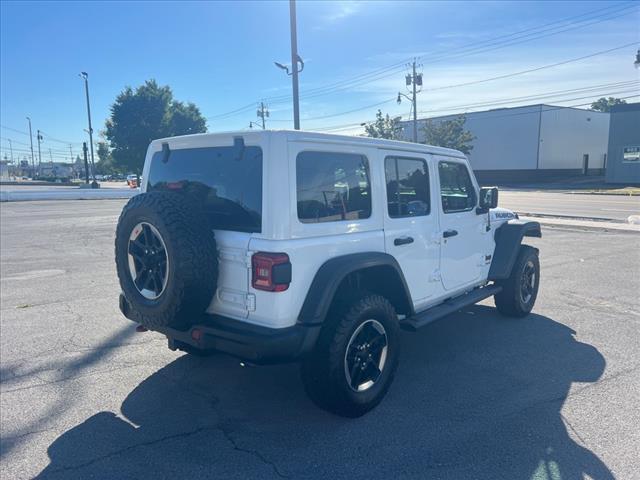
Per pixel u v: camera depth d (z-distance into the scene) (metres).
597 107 100.25
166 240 3.50
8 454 3.48
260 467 3.33
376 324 4.04
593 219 18.31
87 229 16.94
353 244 4.02
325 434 3.74
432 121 59.56
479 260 5.84
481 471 3.27
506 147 54.16
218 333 3.68
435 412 4.07
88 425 3.88
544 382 4.62
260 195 3.61
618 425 3.83
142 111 53.34
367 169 4.23
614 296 7.67
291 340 3.54
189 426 3.86
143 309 3.76
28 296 7.80
